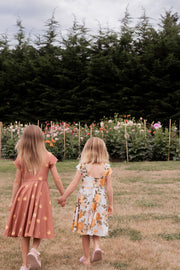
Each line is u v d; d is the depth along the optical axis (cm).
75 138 1328
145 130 1279
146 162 1183
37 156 308
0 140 1401
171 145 1252
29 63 2380
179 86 2044
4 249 364
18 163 312
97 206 322
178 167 1025
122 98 2078
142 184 753
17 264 321
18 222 299
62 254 350
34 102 2348
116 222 459
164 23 2472
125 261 328
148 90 2114
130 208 537
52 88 2305
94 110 2178
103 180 330
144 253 348
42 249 364
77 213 327
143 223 456
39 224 294
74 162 1189
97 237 327
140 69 2097
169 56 2034
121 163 1166
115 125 1363
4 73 2425
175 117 1997
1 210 522
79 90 2283
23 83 2331
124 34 2339
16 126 1438
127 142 1253
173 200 591
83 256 328
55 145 1277
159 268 311
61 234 415
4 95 2427
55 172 319
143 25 2433
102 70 2167
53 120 2288
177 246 372
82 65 2317
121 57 2202
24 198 302
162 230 425
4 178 836
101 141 338
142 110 2066
